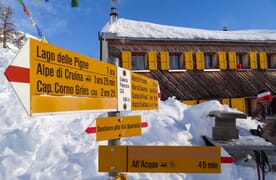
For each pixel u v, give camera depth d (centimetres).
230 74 1931
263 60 2008
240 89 1852
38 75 162
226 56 1972
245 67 2012
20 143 496
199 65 1902
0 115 649
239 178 447
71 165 436
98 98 223
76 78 196
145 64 1842
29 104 154
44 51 168
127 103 281
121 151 242
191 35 1945
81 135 545
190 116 658
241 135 614
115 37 1767
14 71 145
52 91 173
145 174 424
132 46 1819
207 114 634
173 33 1961
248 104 1880
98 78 224
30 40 157
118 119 262
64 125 599
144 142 532
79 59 201
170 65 1911
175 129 589
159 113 687
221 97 1797
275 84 1919
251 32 2336
